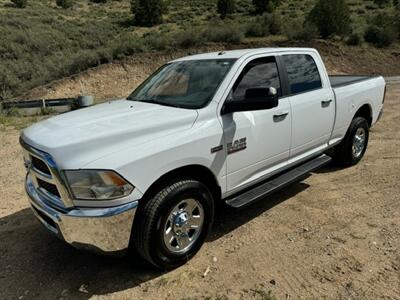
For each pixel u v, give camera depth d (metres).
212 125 3.65
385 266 3.48
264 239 4.02
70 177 2.99
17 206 5.06
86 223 3.01
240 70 4.04
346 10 30.23
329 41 29.73
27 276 3.54
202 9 49.91
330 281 3.30
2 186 5.79
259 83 4.23
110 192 2.99
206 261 3.66
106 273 3.54
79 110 4.12
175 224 3.46
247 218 4.52
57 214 3.14
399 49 29.70
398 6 41.62
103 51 27.83
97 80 26.31
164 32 37.69
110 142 3.13
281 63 4.58
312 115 4.86
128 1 60.62
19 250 3.99
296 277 3.38
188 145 3.42
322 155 5.45
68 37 36.88
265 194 4.18
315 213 4.56
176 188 3.37
